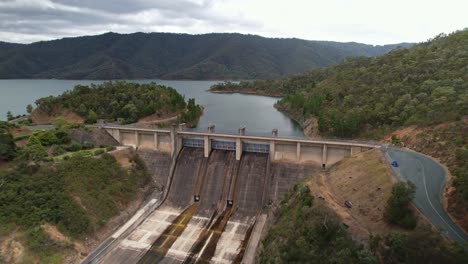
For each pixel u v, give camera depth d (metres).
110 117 126.81
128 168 80.56
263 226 64.69
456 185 48.59
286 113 177.25
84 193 67.31
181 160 84.12
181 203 76.44
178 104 151.50
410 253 36.16
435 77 104.44
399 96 101.44
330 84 165.25
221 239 63.62
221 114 174.88
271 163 76.94
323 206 51.84
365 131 96.38
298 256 43.66
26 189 63.16
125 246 62.19
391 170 58.41
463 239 40.03
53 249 56.41
